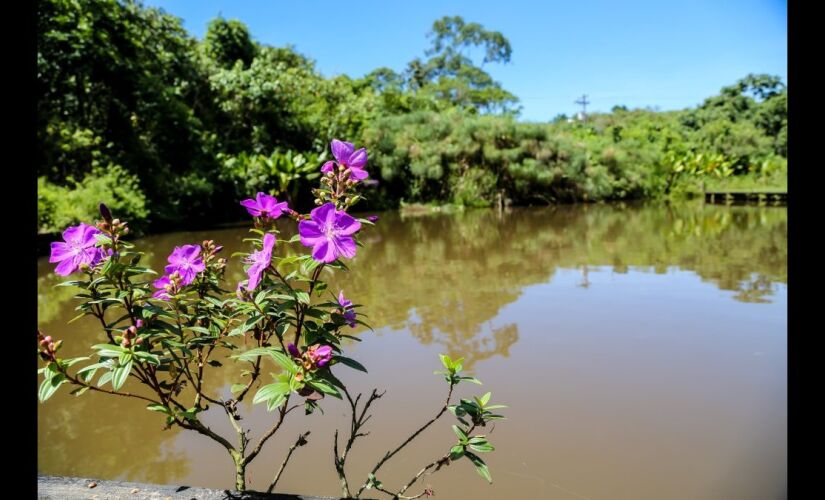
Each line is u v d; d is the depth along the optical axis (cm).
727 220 1545
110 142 1266
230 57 2125
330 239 121
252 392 324
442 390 329
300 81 2019
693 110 4216
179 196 1391
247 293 137
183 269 148
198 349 154
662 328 464
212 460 248
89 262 128
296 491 220
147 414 297
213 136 1642
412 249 1021
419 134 2270
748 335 439
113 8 1267
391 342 430
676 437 267
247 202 139
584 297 591
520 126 2316
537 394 322
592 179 2450
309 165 1680
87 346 426
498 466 239
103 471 241
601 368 367
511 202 2314
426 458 247
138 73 1328
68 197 999
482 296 601
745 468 238
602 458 247
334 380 119
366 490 219
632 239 1130
